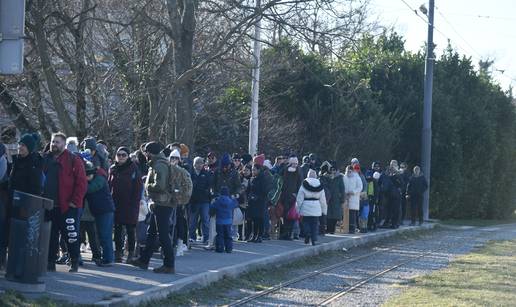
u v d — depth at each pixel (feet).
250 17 69.51
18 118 74.84
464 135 141.69
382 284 52.13
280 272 55.93
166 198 44.78
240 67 81.05
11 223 36.65
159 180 44.50
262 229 67.15
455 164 135.33
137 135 78.59
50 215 40.04
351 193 82.58
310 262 62.44
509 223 139.64
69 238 42.86
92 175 45.39
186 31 73.61
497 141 154.40
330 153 110.52
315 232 67.56
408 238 89.61
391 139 118.73
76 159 42.24
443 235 97.14
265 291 47.09
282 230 71.15
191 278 44.34
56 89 71.10
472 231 107.04
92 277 42.52
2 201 39.55
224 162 61.41
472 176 143.64
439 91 134.62
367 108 116.06
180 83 71.61
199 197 59.41
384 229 91.66
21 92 75.82
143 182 50.49
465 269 60.64
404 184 99.55
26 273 36.17
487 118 145.07
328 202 79.30
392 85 131.85
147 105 80.74
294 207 70.79
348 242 74.59
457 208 141.79
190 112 76.74
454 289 49.16
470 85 147.13
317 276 55.26
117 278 42.75
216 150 103.91
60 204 41.93
